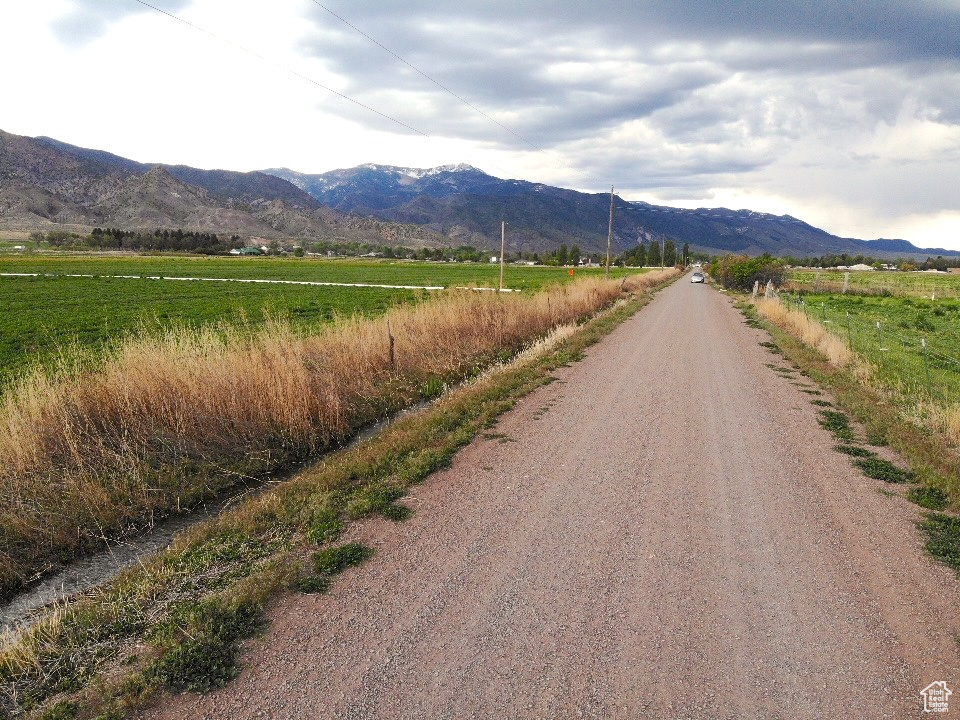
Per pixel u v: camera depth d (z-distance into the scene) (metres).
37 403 6.03
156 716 2.79
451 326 13.00
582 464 6.23
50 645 3.34
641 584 3.88
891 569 4.11
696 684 2.95
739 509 5.10
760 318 23.27
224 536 4.67
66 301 29.31
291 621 3.49
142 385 6.71
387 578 3.96
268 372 7.59
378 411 8.84
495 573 4.01
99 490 5.21
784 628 3.41
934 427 7.50
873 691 2.91
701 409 8.63
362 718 2.73
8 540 4.69
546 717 2.72
